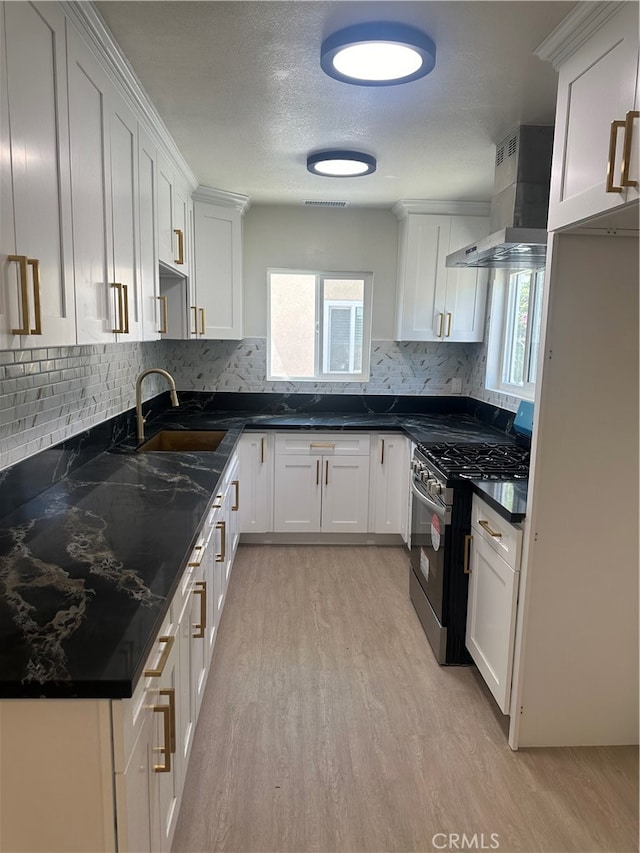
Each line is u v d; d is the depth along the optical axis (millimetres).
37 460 2006
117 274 1947
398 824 1743
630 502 1937
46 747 1024
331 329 4367
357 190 3617
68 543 1583
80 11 1515
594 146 1551
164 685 1370
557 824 1754
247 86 2102
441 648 2570
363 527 3955
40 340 1325
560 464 1902
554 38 1674
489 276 3971
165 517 1815
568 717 2062
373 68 1854
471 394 4270
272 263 4211
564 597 1978
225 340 4242
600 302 1832
